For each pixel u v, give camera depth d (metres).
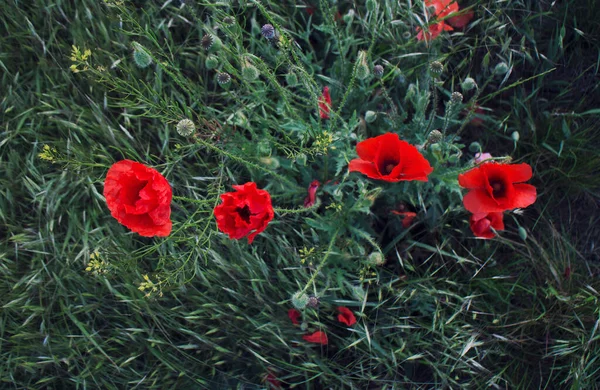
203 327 1.16
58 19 1.22
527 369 1.17
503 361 1.18
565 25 1.27
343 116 1.21
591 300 1.15
